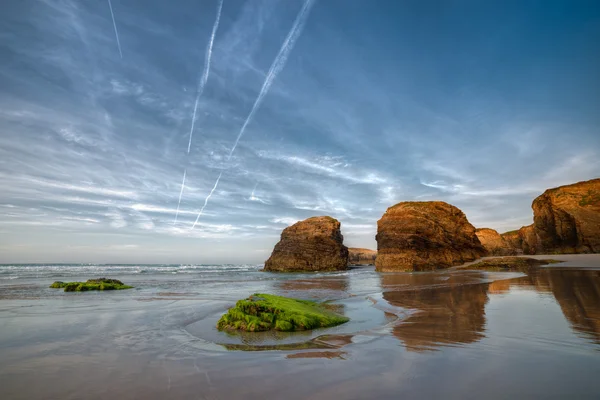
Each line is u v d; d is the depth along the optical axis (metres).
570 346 7.16
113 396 5.20
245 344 8.73
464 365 6.11
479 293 17.75
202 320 12.66
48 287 27.66
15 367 6.77
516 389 4.92
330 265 69.31
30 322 12.15
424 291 20.72
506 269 41.00
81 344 8.79
